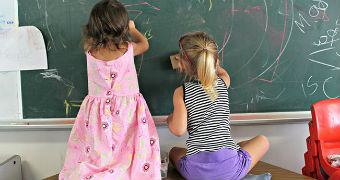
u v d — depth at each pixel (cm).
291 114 153
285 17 147
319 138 132
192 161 119
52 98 146
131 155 122
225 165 116
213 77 117
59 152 157
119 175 116
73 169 122
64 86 145
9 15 141
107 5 116
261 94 151
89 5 140
